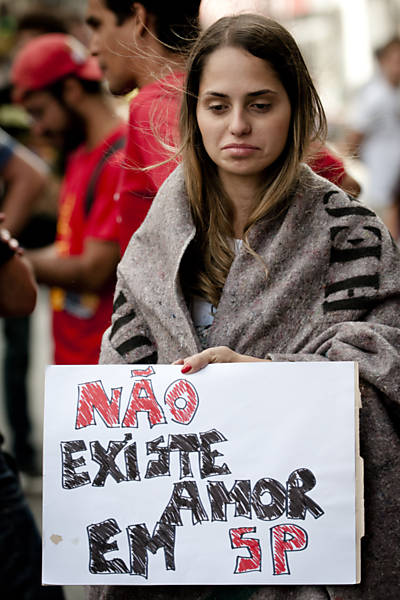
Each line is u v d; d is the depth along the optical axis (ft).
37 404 31.07
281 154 11.43
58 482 10.66
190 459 10.51
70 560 10.59
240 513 10.41
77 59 18.92
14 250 14.82
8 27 37.04
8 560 14.47
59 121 18.94
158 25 14.33
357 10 59.31
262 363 10.46
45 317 44.86
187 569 10.45
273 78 11.07
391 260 11.15
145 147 13.73
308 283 11.14
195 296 11.65
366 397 10.68
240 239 11.70
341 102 50.29
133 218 14.03
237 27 11.14
